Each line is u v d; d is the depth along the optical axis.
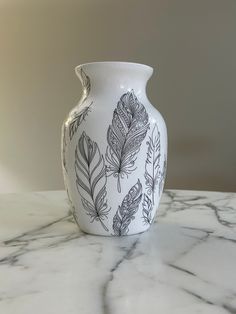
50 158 1.92
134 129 0.56
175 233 0.62
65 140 0.59
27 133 1.94
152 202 0.61
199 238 0.59
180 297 0.39
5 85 1.95
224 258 0.50
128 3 1.67
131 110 0.56
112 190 0.57
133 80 0.58
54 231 0.64
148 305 0.37
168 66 1.62
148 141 0.57
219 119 1.58
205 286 0.41
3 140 1.99
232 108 1.55
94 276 0.45
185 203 0.85
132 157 0.56
